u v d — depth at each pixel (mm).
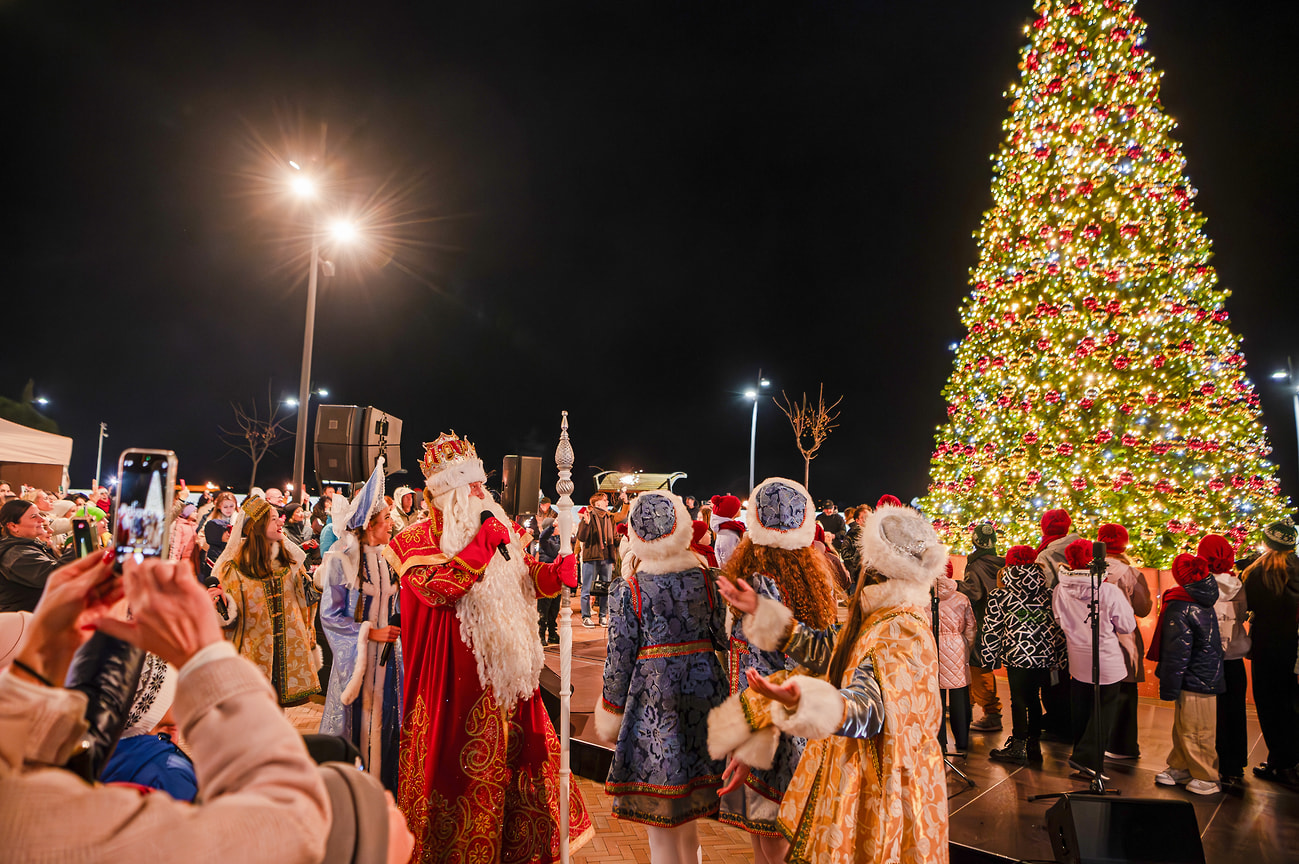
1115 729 5875
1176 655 5145
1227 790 5172
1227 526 9508
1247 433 10023
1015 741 5727
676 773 3180
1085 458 9961
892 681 2293
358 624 3979
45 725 768
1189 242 10398
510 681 3438
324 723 3984
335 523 4320
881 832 2217
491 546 3549
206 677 851
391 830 1060
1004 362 11016
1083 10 10305
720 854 4207
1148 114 10258
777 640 2721
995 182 11344
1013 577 5797
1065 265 10305
